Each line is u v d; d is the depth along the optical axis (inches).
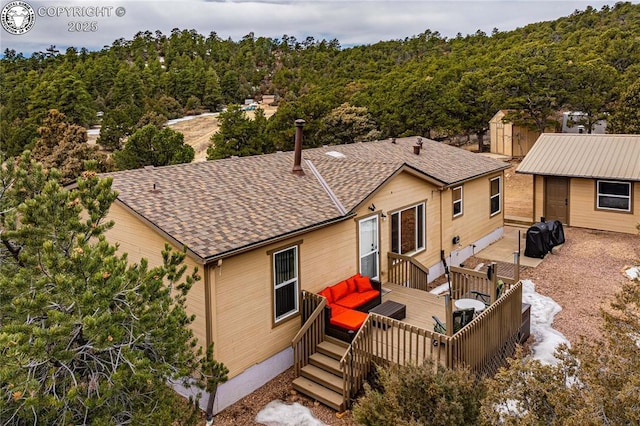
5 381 195.5
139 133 1171.3
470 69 1989.4
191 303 356.2
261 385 388.2
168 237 350.9
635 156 813.2
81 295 207.5
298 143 529.3
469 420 242.7
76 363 224.8
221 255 339.9
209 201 420.8
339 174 537.6
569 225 861.2
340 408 345.7
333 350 386.6
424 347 333.7
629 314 252.4
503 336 398.0
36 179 292.2
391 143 796.6
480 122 1544.0
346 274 476.4
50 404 195.0
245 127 1428.4
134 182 428.5
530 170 866.1
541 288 582.6
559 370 228.7
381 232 519.5
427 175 578.6
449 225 656.4
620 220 808.9
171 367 245.6
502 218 831.7
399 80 1900.8
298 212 436.5
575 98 1321.4
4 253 273.7
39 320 226.4
